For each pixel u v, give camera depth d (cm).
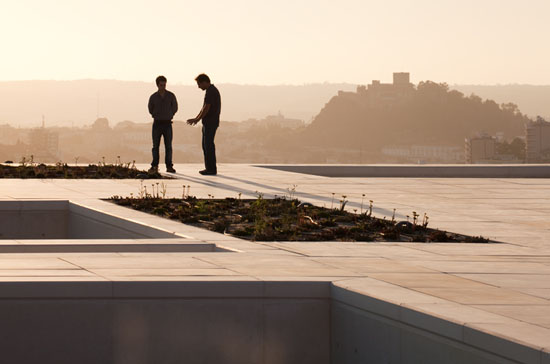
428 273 860
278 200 1568
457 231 1262
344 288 754
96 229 1388
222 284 761
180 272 815
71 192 1644
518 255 1021
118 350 750
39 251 1012
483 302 704
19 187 1722
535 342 567
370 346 717
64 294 743
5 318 737
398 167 2478
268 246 1059
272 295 769
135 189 1733
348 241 1154
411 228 1242
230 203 1527
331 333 775
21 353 739
